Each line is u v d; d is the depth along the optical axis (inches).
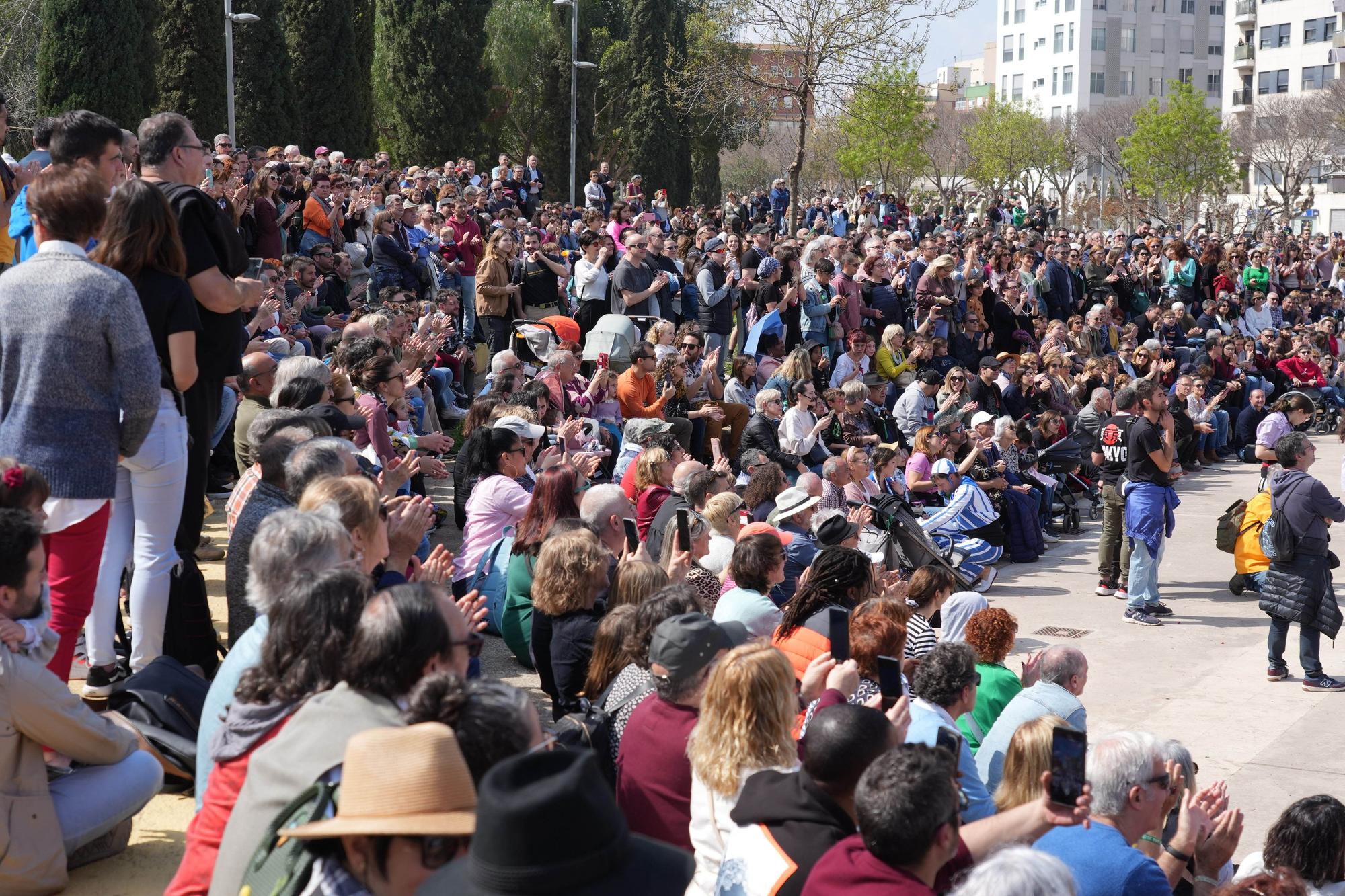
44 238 171.9
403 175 879.7
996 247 786.2
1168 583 472.4
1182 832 177.2
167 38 1075.9
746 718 149.8
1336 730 324.2
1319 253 1190.3
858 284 630.5
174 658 193.6
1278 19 2920.8
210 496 356.8
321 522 146.0
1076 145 2662.4
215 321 197.8
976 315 649.6
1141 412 432.5
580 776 85.2
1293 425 430.6
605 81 1676.9
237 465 339.9
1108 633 407.8
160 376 177.6
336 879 100.0
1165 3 3454.7
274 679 123.9
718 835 149.7
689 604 190.4
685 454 384.5
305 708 115.2
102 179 173.2
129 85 913.5
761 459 446.3
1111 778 164.2
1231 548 430.6
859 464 421.4
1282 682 362.9
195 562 209.9
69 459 166.7
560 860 82.4
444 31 1435.8
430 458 308.5
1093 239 994.7
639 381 445.7
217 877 110.3
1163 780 166.4
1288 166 2341.3
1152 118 2212.1
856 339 568.7
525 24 1674.5
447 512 396.2
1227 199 2549.2
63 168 171.3
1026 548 502.3
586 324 578.6
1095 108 2962.6
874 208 1172.5
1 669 144.5
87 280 166.7
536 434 318.0
